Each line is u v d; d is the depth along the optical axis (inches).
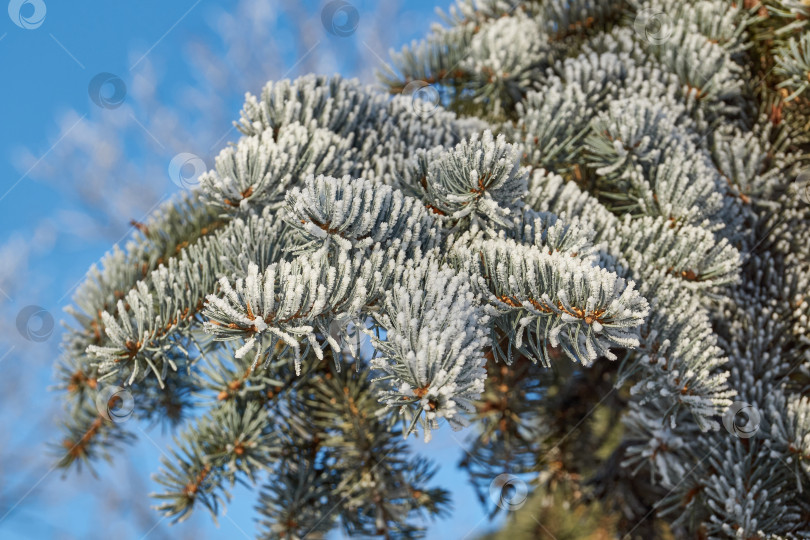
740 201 37.8
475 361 28.4
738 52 41.1
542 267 29.8
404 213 30.9
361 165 34.2
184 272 32.7
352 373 39.7
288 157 32.4
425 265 30.0
